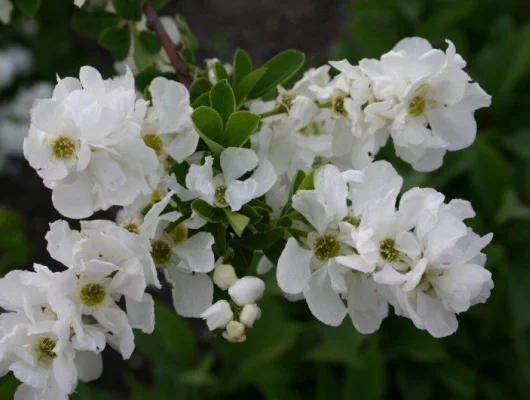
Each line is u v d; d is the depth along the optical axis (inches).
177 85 12.6
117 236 11.3
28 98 28.7
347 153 13.7
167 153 12.6
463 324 26.0
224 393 24.7
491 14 31.7
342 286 11.8
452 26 30.7
